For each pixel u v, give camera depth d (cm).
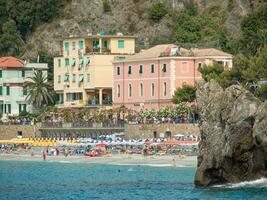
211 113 11788
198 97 12050
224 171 11781
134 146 19338
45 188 13525
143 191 12538
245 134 11512
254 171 11656
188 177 14512
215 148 11706
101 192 12638
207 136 11819
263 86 17538
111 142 19675
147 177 14750
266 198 10925
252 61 19588
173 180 14050
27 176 15750
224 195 11212
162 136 19512
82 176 15412
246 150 11562
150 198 11625
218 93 11850
